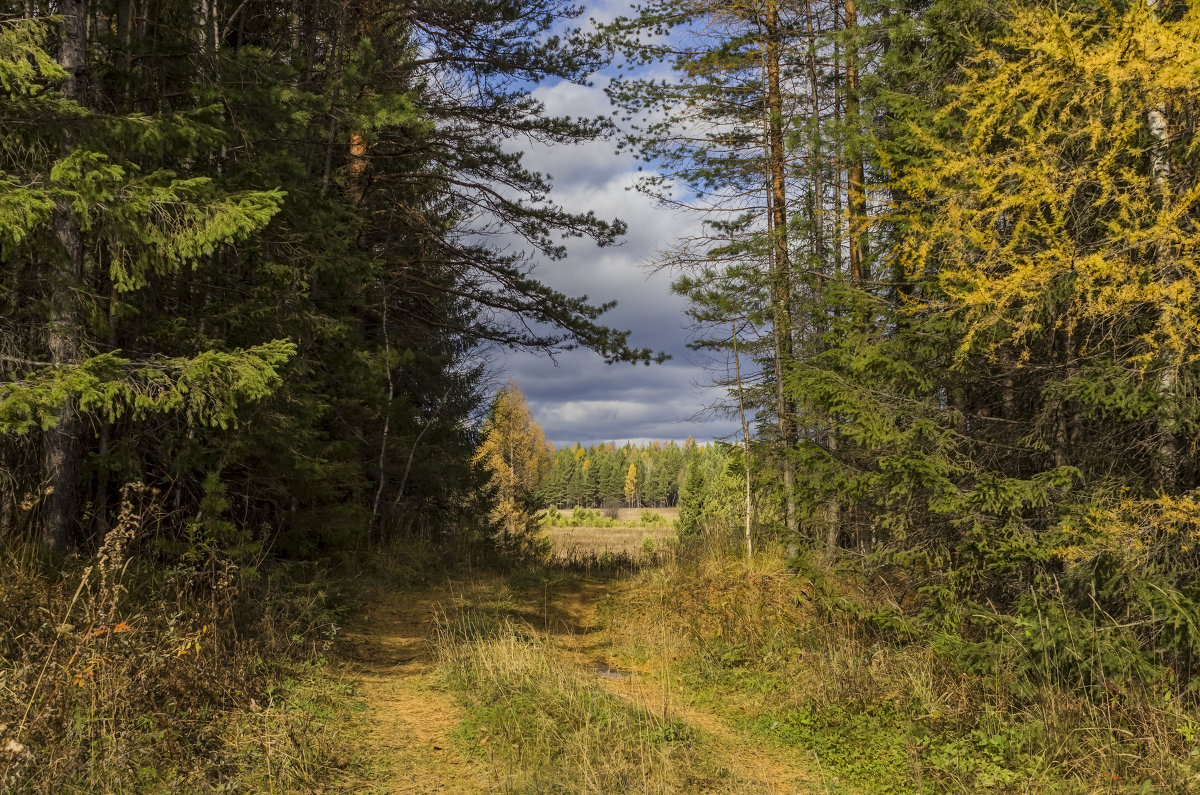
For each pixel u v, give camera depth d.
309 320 9.74
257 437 8.67
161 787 4.46
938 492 7.35
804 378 8.30
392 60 16.34
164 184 6.45
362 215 14.68
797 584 9.66
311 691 6.61
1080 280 6.19
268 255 9.52
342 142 14.16
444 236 17.12
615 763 5.43
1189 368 6.18
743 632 9.16
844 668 7.32
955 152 7.36
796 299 11.78
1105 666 6.04
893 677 7.04
